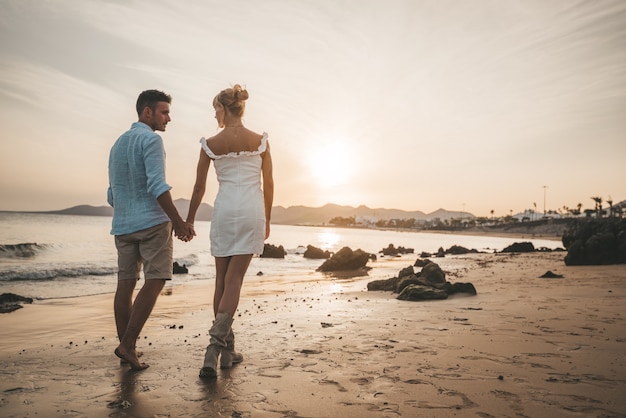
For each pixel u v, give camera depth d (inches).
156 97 128.3
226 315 110.3
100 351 140.2
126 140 121.2
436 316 205.5
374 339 149.7
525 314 204.2
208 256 1011.3
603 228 684.1
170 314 248.8
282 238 3243.1
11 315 255.0
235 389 95.8
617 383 98.6
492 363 116.4
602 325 173.0
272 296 343.0
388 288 372.5
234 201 118.2
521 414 80.7
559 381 100.2
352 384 99.0
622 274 456.8
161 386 98.2
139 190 119.6
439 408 83.8
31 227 2169.0
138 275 128.0
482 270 573.6
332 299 309.7
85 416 80.0
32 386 98.6
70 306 299.1
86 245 1135.6
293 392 93.6
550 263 721.6
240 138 121.0
